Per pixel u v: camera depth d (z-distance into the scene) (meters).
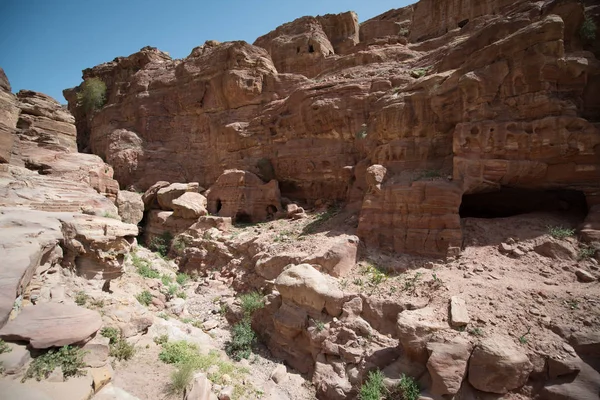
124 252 10.23
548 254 9.40
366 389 7.45
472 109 11.61
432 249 11.15
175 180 27.27
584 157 9.98
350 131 19.09
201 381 7.09
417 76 17.64
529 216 11.32
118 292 10.34
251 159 23.39
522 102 10.75
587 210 10.56
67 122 18.72
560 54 10.13
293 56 29.33
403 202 12.02
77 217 10.58
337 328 9.23
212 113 27.14
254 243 15.82
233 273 15.55
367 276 10.83
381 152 14.54
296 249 13.52
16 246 7.43
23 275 6.43
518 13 12.91
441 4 25.98
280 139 22.31
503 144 10.85
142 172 27.36
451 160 12.69
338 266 11.21
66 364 5.93
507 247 10.03
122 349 7.62
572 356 6.35
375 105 16.78
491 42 13.04
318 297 9.84
